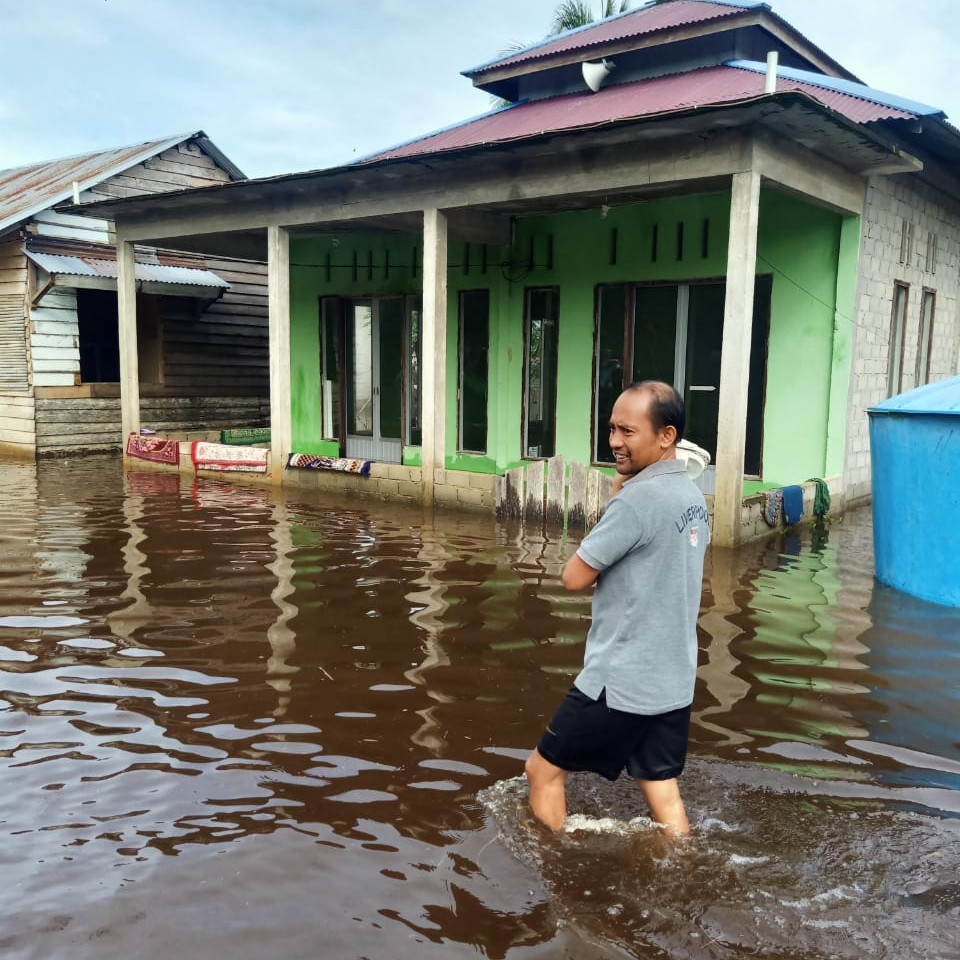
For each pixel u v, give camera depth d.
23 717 4.06
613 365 11.03
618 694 2.84
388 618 5.64
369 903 2.66
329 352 14.33
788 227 9.80
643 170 8.30
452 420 12.76
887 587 6.54
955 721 4.08
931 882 2.77
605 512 2.89
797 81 9.87
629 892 2.71
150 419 16.12
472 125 12.47
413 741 3.82
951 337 13.06
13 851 2.94
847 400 9.61
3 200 15.45
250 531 8.55
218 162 17.36
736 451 7.78
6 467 13.66
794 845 2.98
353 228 12.57
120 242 13.69
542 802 3.07
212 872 2.83
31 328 14.50
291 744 3.79
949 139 9.84
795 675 4.67
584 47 11.91
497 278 11.88
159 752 3.71
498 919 2.58
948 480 5.97
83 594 6.17
